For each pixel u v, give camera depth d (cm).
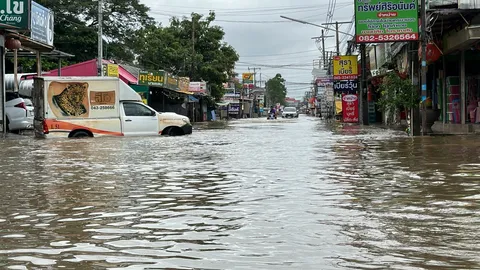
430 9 1919
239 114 8738
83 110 1908
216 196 702
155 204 655
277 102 15638
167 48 5253
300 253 438
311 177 859
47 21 2378
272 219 561
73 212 613
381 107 2353
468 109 2258
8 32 2047
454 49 2084
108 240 491
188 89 4769
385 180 812
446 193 693
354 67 3584
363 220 550
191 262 419
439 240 470
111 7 4853
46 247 470
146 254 444
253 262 416
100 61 2977
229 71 6019
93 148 1462
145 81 3572
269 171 943
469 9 1839
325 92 6272
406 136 1939
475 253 430
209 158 1189
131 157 1215
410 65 2095
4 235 512
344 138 1886
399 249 444
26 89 2772
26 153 1320
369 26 1978
